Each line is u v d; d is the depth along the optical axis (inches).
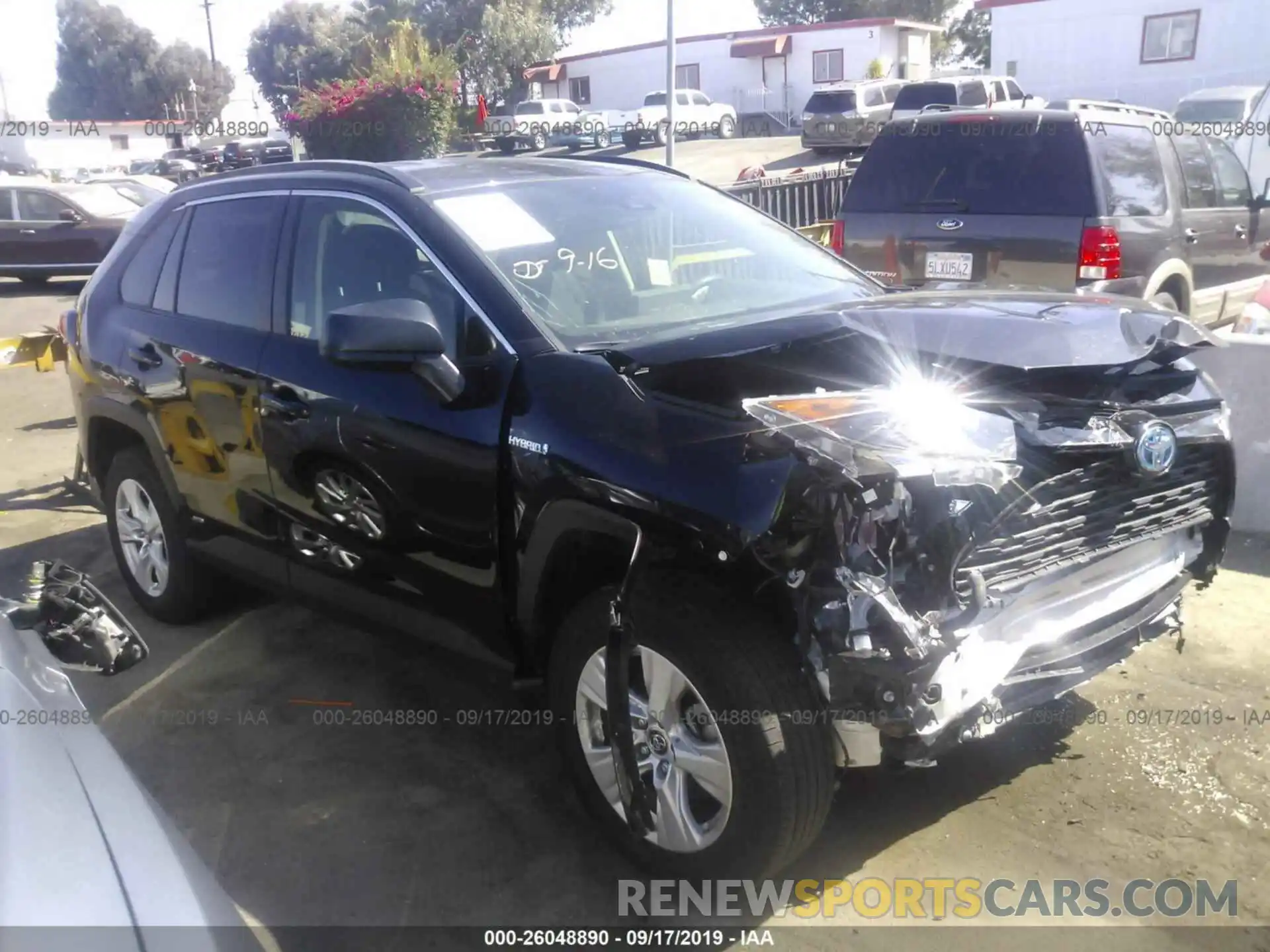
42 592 100.0
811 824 105.7
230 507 162.2
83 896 63.6
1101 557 117.3
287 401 145.6
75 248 700.7
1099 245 264.1
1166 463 111.5
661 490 106.0
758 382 111.7
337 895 120.1
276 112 1653.5
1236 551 198.8
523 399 120.7
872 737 101.6
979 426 100.5
